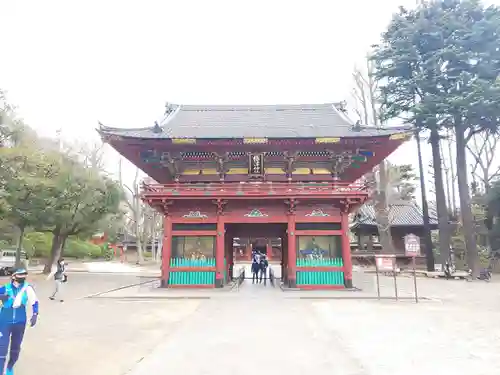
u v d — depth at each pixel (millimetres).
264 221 25047
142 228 78375
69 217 35219
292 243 24453
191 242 25078
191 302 18984
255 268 31734
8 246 48594
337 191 24156
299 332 11766
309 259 24500
